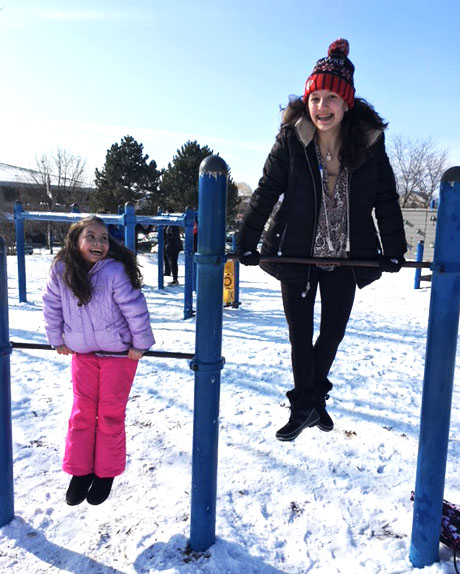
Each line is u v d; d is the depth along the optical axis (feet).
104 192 110.52
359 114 6.75
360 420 11.29
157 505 7.82
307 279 7.23
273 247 7.36
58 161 113.60
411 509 7.85
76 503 7.09
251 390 13.16
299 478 8.68
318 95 6.56
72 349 7.23
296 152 6.86
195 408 6.64
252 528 7.34
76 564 6.59
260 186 7.05
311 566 6.61
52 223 100.37
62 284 7.00
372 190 6.97
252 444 9.93
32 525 7.32
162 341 18.35
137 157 114.52
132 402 11.97
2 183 116.37
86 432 7.25
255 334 19.98
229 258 6.48
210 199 6.18
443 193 6.06
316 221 7.06
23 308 24.75
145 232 35.53
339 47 6.75
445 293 6.13
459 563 6.61
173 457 9.27
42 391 12.62
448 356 6.21
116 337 7.07
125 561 6.65
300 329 7.38
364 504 7.97
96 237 6.87
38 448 9.54
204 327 6.44
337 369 15.31
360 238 7.17
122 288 6.94
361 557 6.78
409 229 63.93
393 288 36.45
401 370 15.35
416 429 10.85
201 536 6.81
